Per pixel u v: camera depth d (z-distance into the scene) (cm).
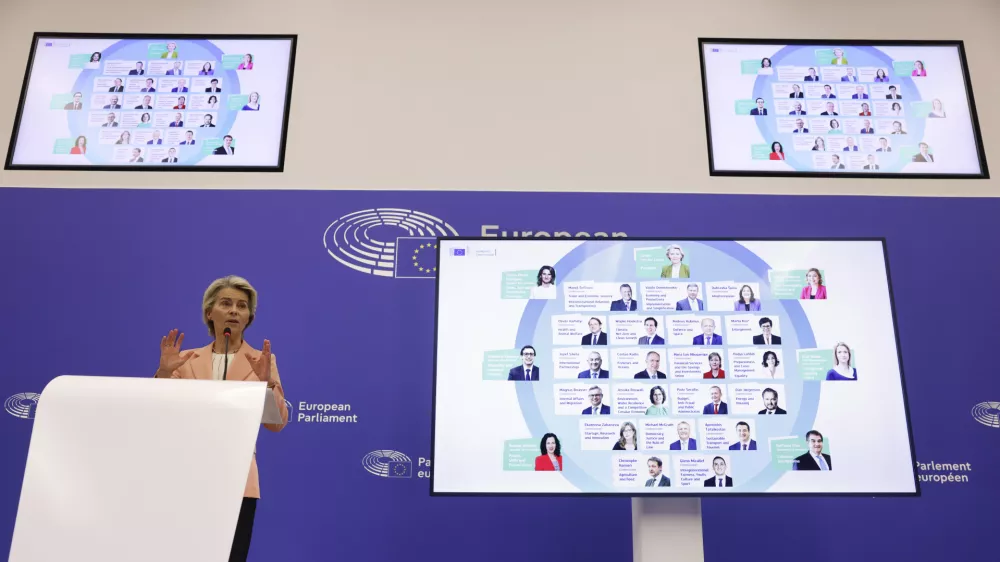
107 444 134
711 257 243
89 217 356
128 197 360
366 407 337
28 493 131
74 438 134
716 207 364
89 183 361
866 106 382
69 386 138
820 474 218
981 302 350
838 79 387
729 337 233
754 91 385
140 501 131
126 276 349
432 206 363
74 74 380
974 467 329
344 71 385
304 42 388
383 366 342
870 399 226
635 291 239
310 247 356
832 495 216
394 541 322
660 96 384
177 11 392
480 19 396
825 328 235
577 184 369
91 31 388
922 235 360
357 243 357
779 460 219
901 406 226
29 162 365
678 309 237
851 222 362
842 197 366
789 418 224
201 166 366
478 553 321
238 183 364
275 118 375
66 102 375
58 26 388
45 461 133
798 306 237
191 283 349
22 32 386
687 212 364
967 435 332
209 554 127
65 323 342
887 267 242
